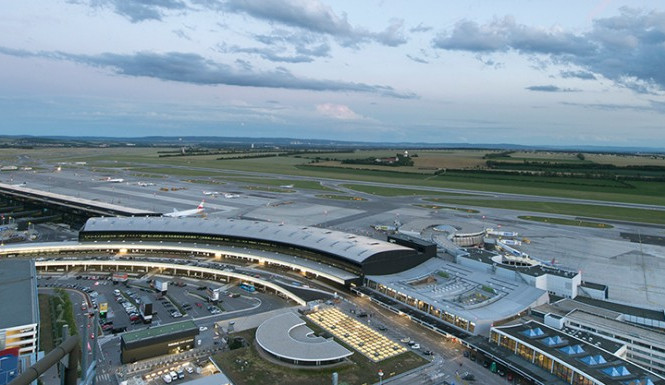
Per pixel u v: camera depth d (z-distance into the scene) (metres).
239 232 173.12
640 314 114.94
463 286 128.88
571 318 109.44
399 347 99.88
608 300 126.12
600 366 84.12
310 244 156.25
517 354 94.19
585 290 134.25
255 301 130.62
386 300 124.06
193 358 95.31
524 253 183.50
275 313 116.12
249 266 155.25
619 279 155.88
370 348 98.88
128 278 149.62
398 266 142.38
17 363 79.50
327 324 110.25
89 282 145.12
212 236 174.00
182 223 183.88
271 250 164.12
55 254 166.25
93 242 174.25
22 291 105.94
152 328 99.94
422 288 126.94
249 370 88.44
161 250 170.50
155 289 138.62
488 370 91.75
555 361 86.38
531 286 125.81
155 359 94.69
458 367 92.50
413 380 86.69
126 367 91.44
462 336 102.56
